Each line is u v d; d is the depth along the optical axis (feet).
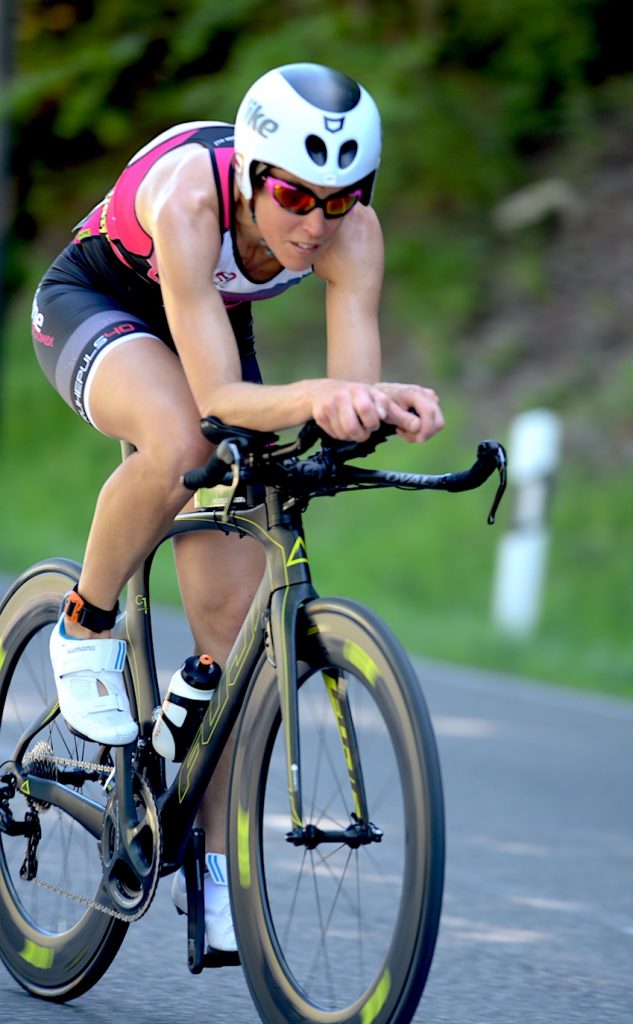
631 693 92.89
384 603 116.37
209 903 34.99
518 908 45.91
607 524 116.98
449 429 135.33
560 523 118.11
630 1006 36.73
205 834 34.78
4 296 168.96
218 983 36.96
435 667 94.48
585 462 125.08
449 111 157.89
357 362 32.68
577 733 75.92
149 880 33.30
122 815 34.47
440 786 28.25
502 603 104.73
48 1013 34.81
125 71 178.81
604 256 145.89
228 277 32.50
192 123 33.91
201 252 30.91
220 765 35.55
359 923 39.93
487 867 50.78
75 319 35.06
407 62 157.79
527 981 38.50
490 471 30.04
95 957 35.04
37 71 177.47
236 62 172.14
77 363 34.32
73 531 146.20
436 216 156.15
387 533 124.67
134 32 178.09
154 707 35.58
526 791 62.95
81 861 44.21
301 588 31.45
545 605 109.60
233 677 32.71
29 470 161.17
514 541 104.37
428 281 151.02
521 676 96.37
